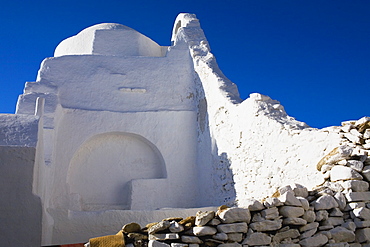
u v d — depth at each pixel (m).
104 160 10.85
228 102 9.52
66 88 10.98
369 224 5.15
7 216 5.18
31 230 5.20
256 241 4.65
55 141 9.89
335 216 5.19
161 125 11.25
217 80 10.33
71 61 11.31
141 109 11.34
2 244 5.10
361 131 5.72
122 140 11.16
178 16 14.60
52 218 7.71
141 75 11.72
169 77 11.90
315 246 4.88
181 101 11.75
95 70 11.39
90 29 14.05
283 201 4.85
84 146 10.76
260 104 8.15
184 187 10.95
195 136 11.46
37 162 5.96
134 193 10.45
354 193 5.23
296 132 6.81
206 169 10.61
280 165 7.09
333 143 5.95
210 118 10.56
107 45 13.16
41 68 11.07
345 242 5.06
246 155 8.42
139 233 4.71
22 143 5.89
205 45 12.25
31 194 5.30
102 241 4.59
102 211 8.16
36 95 10.01
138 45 13.41
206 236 4.56
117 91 11.35
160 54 14.84
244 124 8.59
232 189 9.02
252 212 4.80
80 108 10.83
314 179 6.13
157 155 11.28
